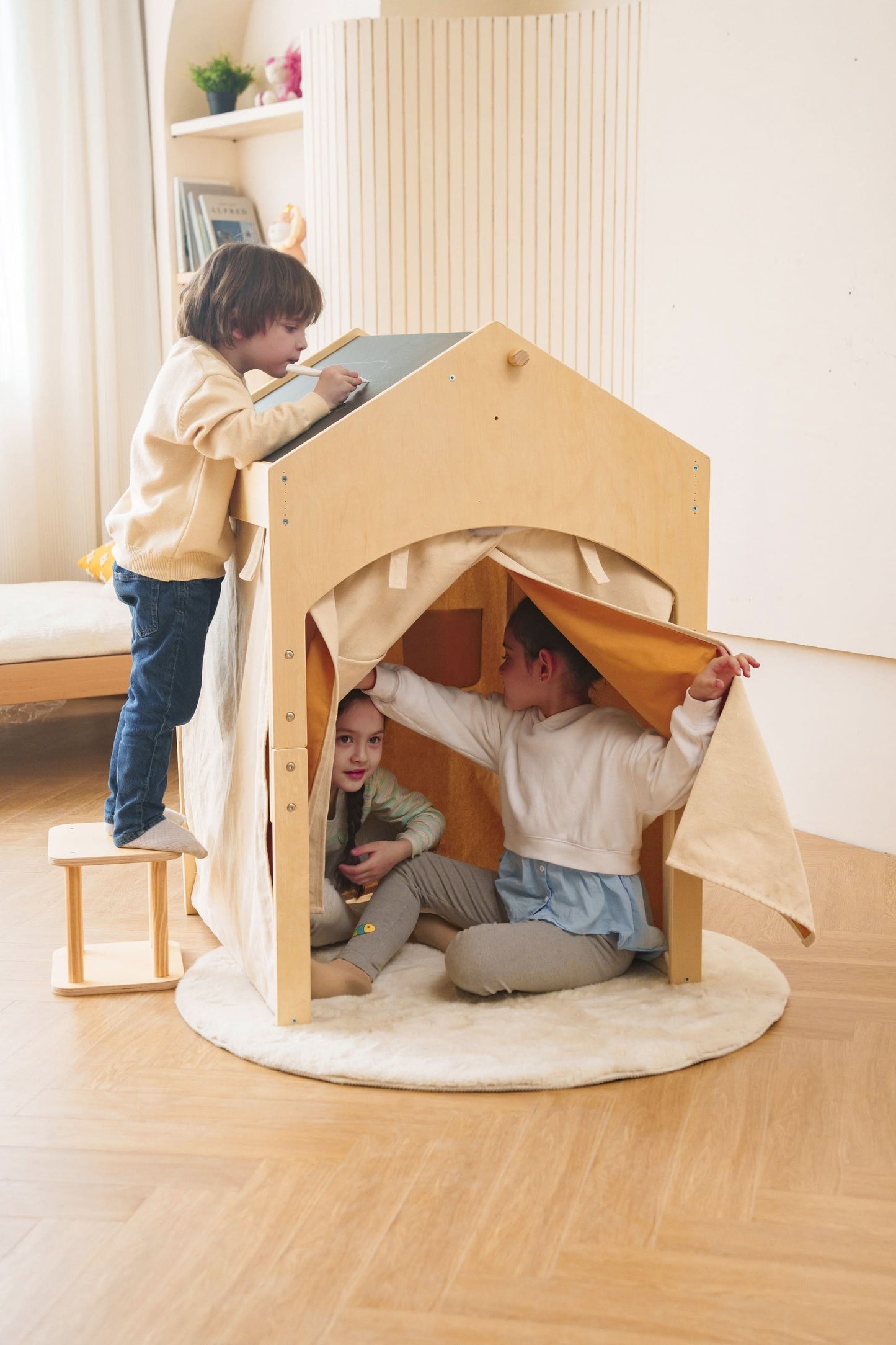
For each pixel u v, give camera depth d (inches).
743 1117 57.6
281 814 63.6
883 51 89.5
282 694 62.7
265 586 63.9
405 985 72.1
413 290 118.6
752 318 101.3
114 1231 48.6
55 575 158.2
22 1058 63.0
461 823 87.2
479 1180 52.2
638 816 70.1
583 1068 60.3
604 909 70.2
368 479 62.3
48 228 151.2
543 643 73.6
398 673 74.8
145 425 69.8
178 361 69.0
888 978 74.0
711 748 65.6
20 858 95.5
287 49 144.1
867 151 91.2
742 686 65.7
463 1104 58.6
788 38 95.7
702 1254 47.6
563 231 115.0
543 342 117.3
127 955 75.7
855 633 97.0
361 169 117.6
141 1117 57.2
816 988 72.4
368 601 64.6
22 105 147.3
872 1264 47.2
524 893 73.2
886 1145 55.2
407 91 115.9
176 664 71.2
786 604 102.0
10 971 74.1
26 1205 50.3
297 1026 64.9
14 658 114.8
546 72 113.4
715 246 103.5
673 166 106.2
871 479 94.3
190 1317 43.9
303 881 64.4
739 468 104.3
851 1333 43.4
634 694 70.5
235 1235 48.4
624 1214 49.9
